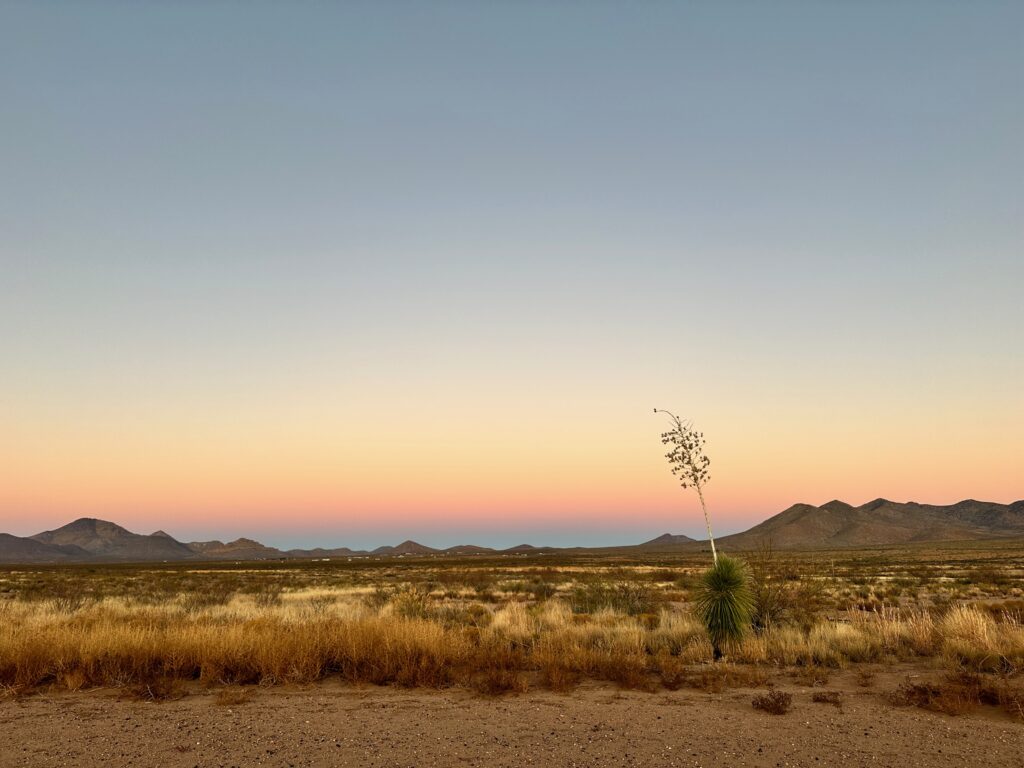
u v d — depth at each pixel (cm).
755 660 1400
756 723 934
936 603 3025
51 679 1213
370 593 3800
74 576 7350
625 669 1246
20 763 773
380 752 812
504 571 7881
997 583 4459
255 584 5419
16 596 3747
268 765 769
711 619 1498
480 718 964
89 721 945
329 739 862
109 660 1238
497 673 1176
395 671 1230
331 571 8819
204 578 6638
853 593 3562
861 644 1494
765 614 1714
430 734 884
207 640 1297
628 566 9662
